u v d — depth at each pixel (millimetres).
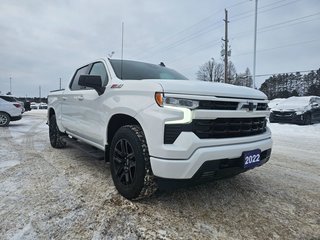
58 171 4207
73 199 3086
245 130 3006
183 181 2572
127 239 2303
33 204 2936
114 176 3234
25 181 3699
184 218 2717
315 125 13336
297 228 2598
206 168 2584
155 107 2662
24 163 4699
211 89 2719
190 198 3209
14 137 8117
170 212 2830
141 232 2422
